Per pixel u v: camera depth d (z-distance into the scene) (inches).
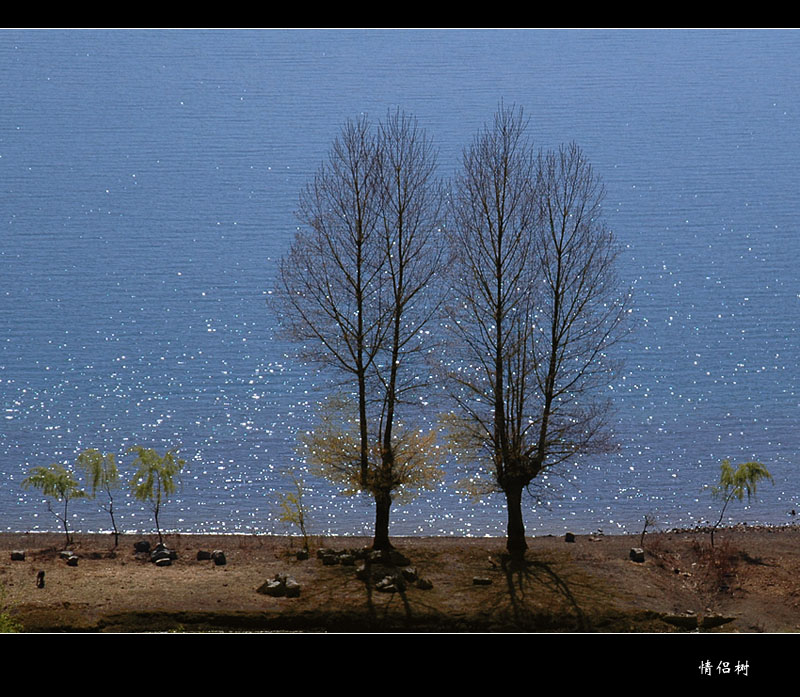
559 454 2549.2
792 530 2819.9
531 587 2201.0
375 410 2615.7
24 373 4227.4
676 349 4414.4
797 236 6077.8
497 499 3102.9
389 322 2468.0
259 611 2030.0
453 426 2476.6
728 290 5191.9
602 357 4087.1
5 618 1897.1
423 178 2704.2
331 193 2689.5
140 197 7012.8
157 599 2086.6
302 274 2623.0
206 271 5600.4
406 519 2982.3
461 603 2107.5
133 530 2876.5
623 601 2144.4
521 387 2438.5
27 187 7214.6
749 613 2135.8
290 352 4431.6
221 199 6909.5
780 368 4234.7
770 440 3599.9
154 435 3656.5
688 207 6648.6
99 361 4379.9
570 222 2869.1
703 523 2967.5
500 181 2512.3
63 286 5393.7
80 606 2042.3
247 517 2979.8
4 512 2989.7
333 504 3093.0
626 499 3122.5
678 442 3567.9
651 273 5418.3
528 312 2529.5
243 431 3678.6
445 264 2578.7
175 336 4672.7
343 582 2207.2
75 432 3683.6
